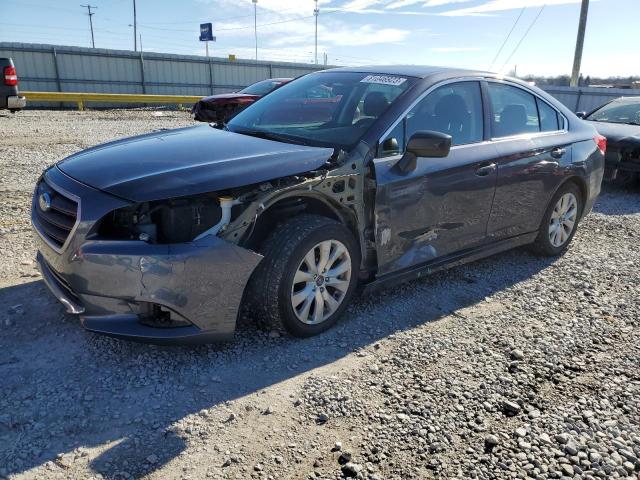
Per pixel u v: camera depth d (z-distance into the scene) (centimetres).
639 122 920
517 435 264
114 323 288
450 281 458
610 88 2502
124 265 279
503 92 464
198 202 294
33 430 250
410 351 339
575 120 539
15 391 277
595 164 534
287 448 249
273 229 334
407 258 387
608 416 283
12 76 1269
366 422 269
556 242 521
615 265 514
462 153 409
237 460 239
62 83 2812
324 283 345
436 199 390
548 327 381
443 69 439
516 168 448
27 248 473
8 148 965
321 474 234
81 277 287
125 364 306
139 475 227
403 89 397
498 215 447
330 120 395
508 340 359
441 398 291
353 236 357
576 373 323
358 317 382
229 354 323
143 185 289
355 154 353
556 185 493
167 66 3119
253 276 322
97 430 253
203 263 288
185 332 295
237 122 441
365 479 232
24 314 356
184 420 263
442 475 237
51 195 316
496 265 502
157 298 282
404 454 248
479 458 248
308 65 3662
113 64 2944
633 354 348
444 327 374
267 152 339
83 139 1138
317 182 329
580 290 451
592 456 252
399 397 291
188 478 227
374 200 355
